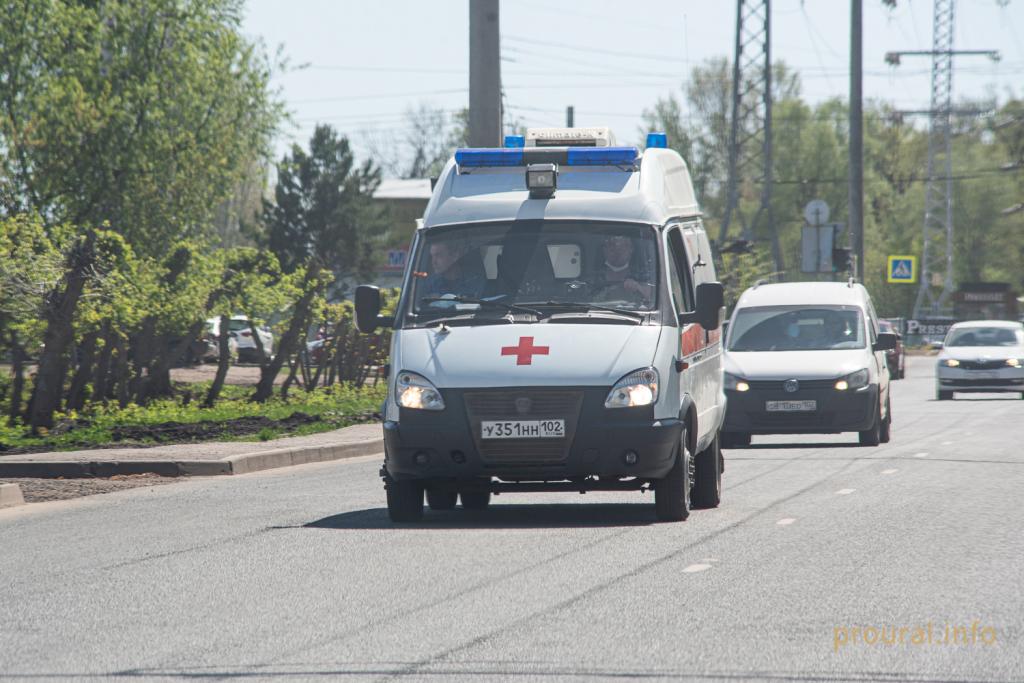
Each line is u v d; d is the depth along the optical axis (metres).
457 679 21.03
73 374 88.31
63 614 26.78
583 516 41.75
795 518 39.94
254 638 24.22
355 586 29.17
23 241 75.69
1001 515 40.31
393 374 39.41
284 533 37.66
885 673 21.25
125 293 79.81
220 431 71.06
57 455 58.56
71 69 92.81
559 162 43.16
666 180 44.47
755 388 68.88
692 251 45.44
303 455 62.38
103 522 41.16
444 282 40.97
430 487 39.84
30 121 89.62
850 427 68.12
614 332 39.03
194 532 38.22
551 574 30.36
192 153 97.44
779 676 21.09
